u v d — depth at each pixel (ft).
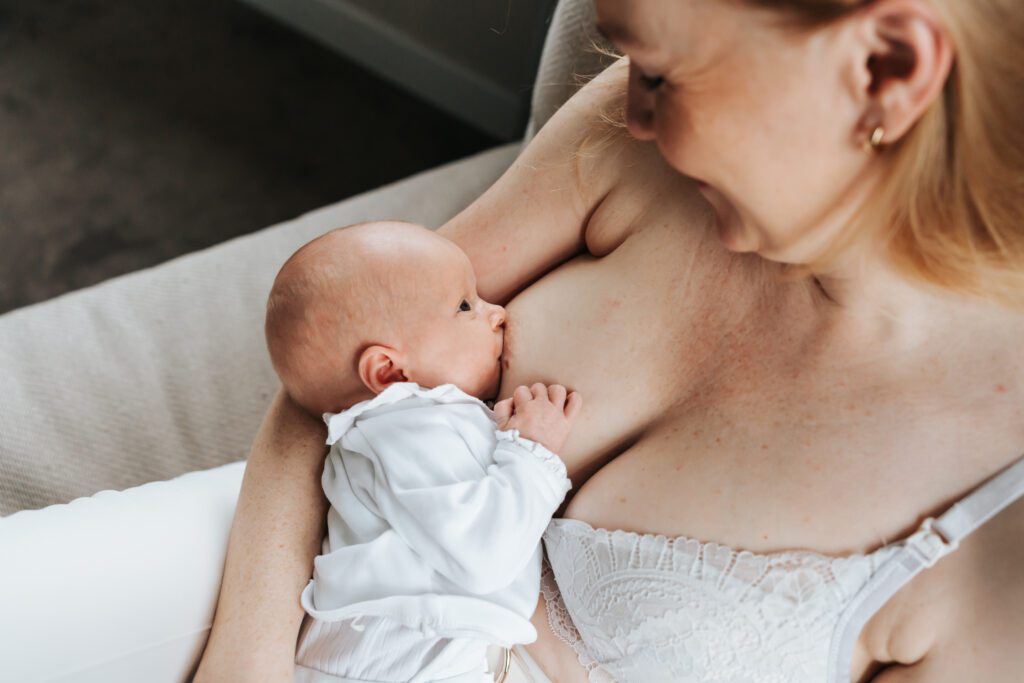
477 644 3.19
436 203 5.25
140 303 4.87
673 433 3.11
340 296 3.25
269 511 3.38
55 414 4.39
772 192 2.44
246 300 4.93
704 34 2.19
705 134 2.36
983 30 2.18
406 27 9.05
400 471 3.13
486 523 2.98
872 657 2.84
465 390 3.39
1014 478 2.63
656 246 3.26
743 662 2.86
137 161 8.75
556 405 3.21
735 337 3.08
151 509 3.37
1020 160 2.36
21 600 3.05
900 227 2.55
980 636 2.63
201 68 9.55
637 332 3.22
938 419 2.75
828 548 2.77
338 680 3.17
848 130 2.29
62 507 3.35
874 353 2.85
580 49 4.35
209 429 4.49
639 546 3.00
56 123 8.96
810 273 2.82
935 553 2.64
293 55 9.73
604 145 3.43
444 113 9.28
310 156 8.88
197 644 3.33
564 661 3.43
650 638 3.00
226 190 8.59
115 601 3.18
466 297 3.38
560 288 3.46
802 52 2.16
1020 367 2.71
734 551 2.86
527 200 3.63
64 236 8.16
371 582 3.12
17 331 4.68
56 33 9.71
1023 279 2.56
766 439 2.93
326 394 3.38
